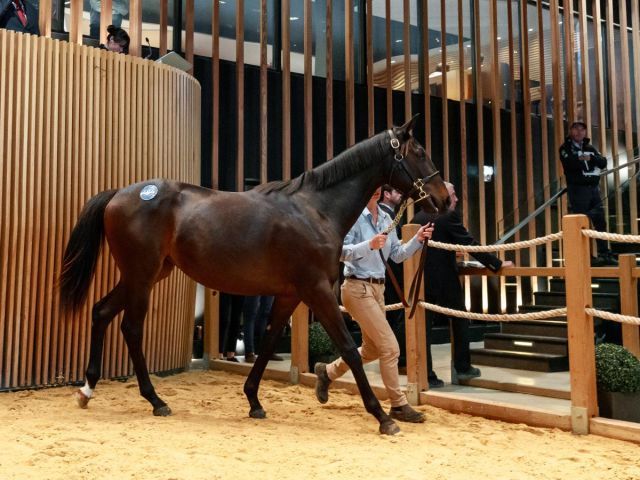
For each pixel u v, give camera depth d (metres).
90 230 4.67
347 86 9.26
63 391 5.46
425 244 4.60
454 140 10.26
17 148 5.43
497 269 5.48
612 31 11.93
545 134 10.97
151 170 6.30
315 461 3.40
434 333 9.34
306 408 4.94
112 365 6.07
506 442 3.94
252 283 4.34
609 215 9.23
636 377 4.34
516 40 11.18
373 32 9.85
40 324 5.56
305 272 4.21
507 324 7.34
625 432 3.95
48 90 5.62
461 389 5.71
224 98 8.35
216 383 6.14
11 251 5.41
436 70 10.39
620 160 9.62
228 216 4.35
